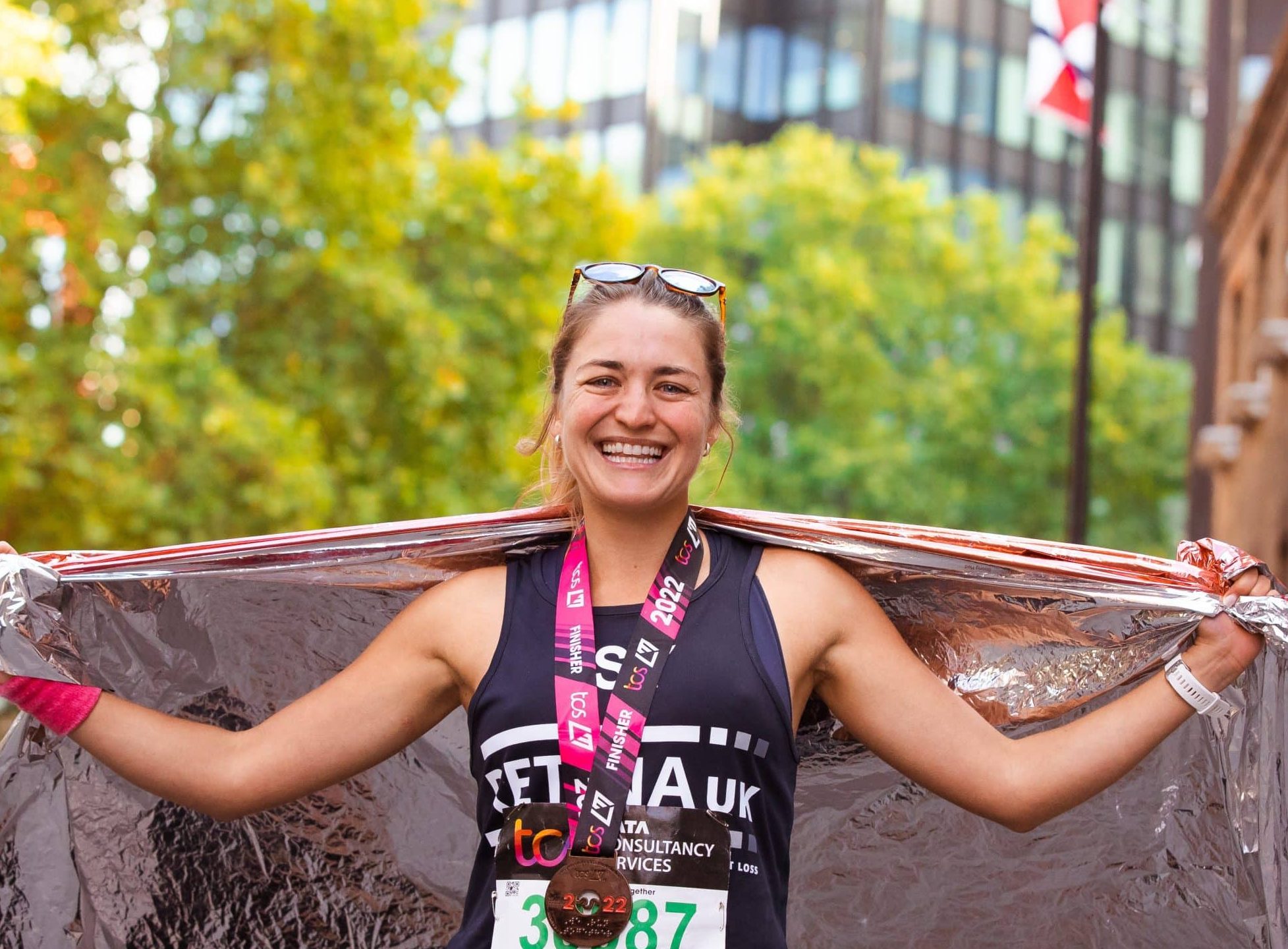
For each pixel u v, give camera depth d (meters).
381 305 14.43
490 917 2.09
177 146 13.73
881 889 2.76
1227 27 25.03
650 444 2.16
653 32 44.25
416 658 2.23
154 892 2.70
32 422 11.91
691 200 35.06
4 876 2.63
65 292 12.73
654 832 2.03
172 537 12.73
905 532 2.40
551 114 17.80
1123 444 35.28
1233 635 2.34
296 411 14.29
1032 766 2.21
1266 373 17.66
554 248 16.78
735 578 2.17
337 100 14.35
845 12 45.69
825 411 33.12
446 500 15.17
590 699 2.09
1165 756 2.67
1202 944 2.67
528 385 16.33
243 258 14.38
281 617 2.66
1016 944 2.73
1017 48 47.06
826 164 35.03
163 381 12.80
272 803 2.28
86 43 13.04
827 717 2.61
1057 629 2.48
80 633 2.57
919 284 34.19
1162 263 48.28
